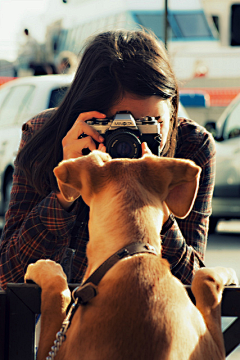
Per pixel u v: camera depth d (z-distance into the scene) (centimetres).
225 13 1312
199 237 217
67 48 1334
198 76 1310
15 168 223
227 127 716
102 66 195
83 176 160
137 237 152
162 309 136
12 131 685
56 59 1352
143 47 201
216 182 686
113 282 142
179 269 200
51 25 1394
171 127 210
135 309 135
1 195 711
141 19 1209
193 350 136
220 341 152
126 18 1184
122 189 158
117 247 151
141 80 189
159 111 195
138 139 183
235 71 1308
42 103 618
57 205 193
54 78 649
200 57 1312
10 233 212
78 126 188
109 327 134
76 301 147
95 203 160
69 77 626
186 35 1302
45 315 160
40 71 1366
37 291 166
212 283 161
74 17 1318
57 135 201
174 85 202
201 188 221
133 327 132
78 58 229
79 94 201
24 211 214
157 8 1220
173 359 130
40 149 206
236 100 821
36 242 197
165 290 141
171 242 195
